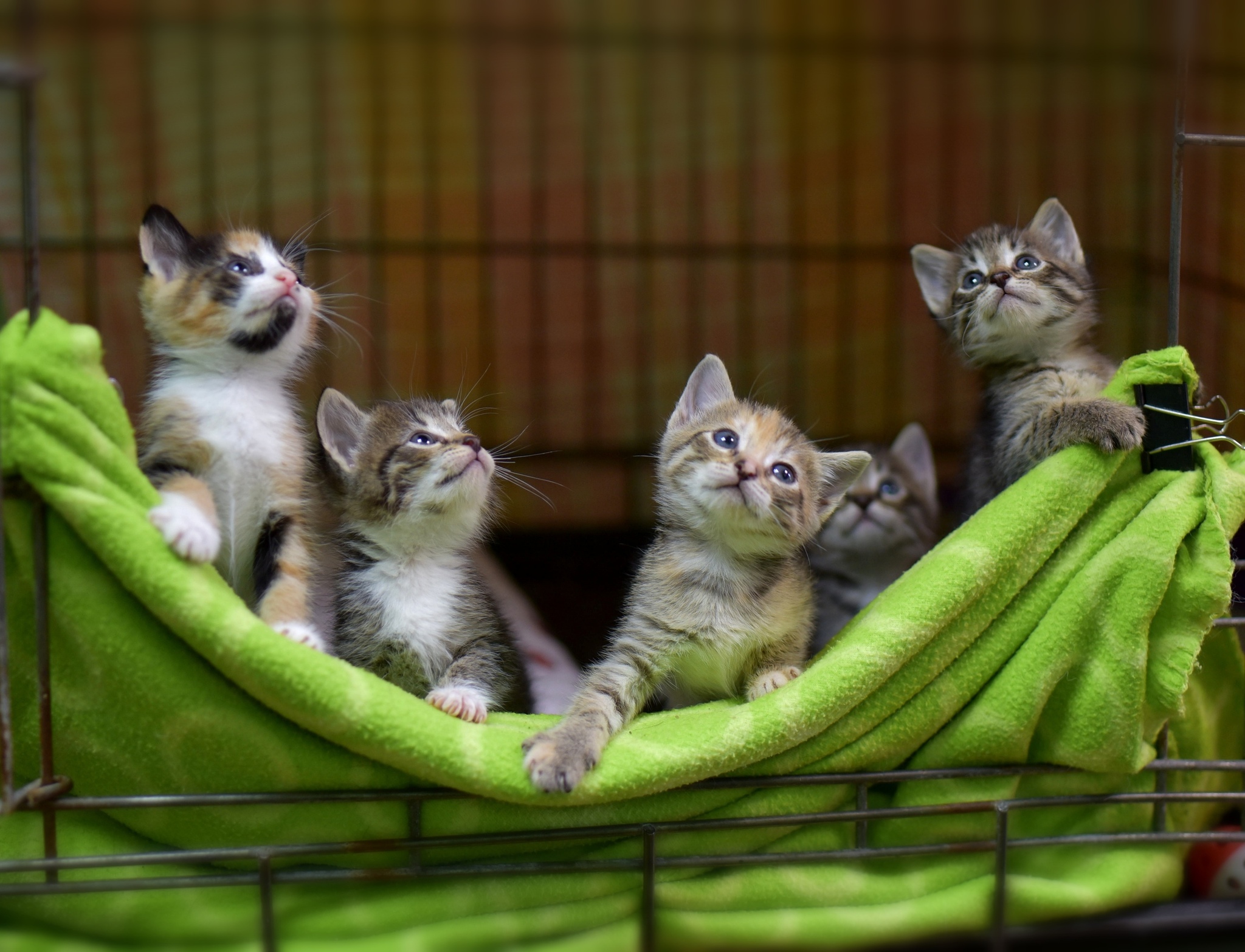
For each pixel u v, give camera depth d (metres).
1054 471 1.20
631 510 1.61
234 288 1.24
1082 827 1.20
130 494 1.14
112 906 1.15
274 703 1.14
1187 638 1.19
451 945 1.15
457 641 1.25
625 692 1.22
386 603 1.25
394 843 1.15
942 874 1.19
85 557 1.14
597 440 1.62
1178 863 1.21
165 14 1.54
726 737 1.16
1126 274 1.51
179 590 1.13
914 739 1.19
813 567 1.36
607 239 1.61
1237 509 1.19
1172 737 1.22
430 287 1.60
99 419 1.14
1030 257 1.33
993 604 1.19
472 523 1.27
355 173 1.58
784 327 1.62
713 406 1.28
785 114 1.61
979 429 1.33
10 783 1.12
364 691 1.14
